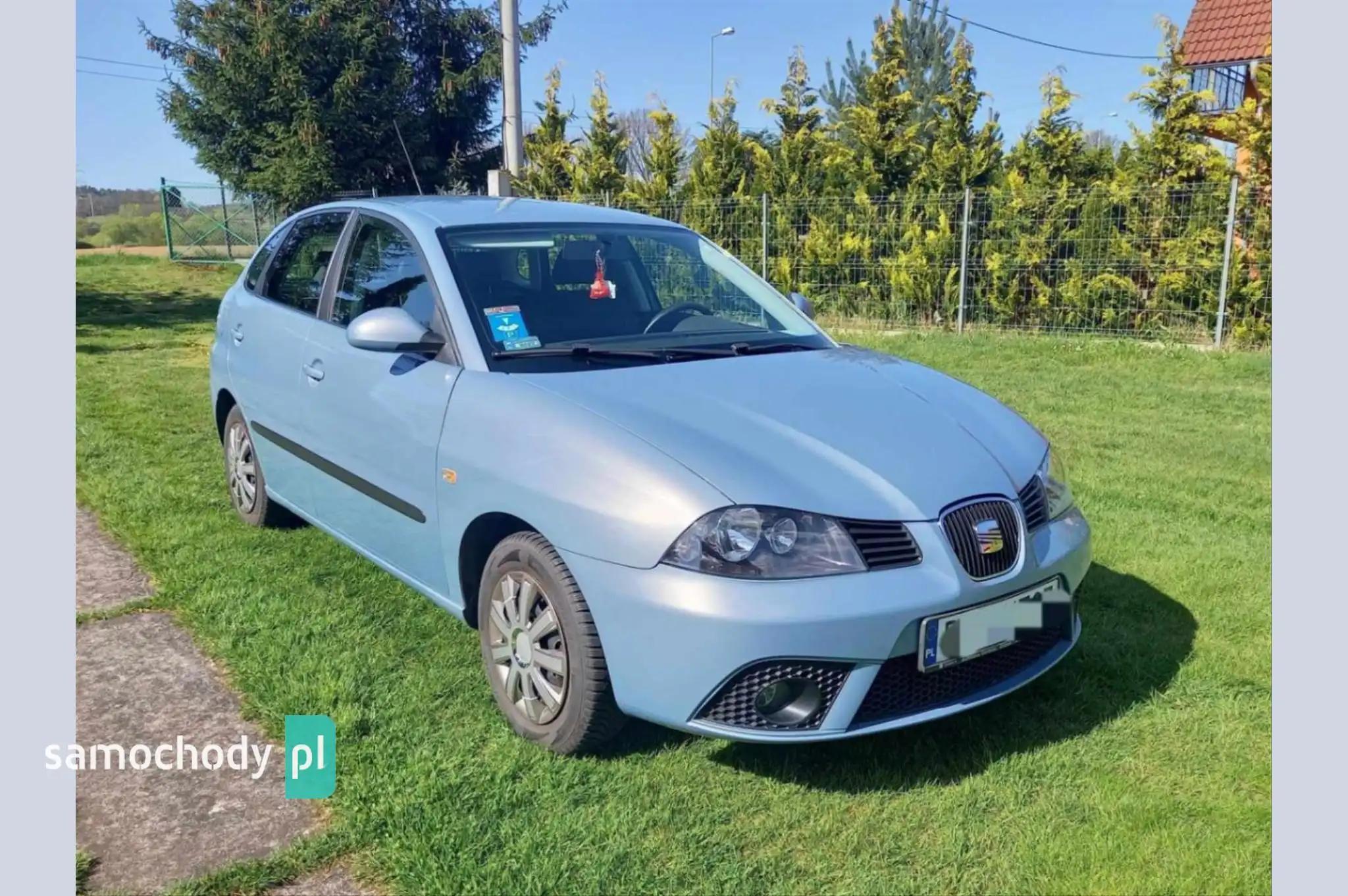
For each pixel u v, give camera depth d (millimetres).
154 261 23172
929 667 2723
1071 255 12367
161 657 3637
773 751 3055
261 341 4605
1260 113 11453
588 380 3211
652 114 16094
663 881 2459
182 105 19359
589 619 2828
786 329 4121
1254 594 4277
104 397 8203
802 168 14625
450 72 20312
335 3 18688
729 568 2602
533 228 3965
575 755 2982
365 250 4109
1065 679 3520
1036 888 2455
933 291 13070
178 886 2430
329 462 4016
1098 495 5746
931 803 2803
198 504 5344
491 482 3061
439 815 2678
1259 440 7164
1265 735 3152
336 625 3869
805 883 2469
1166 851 2588
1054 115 13375
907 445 3029
